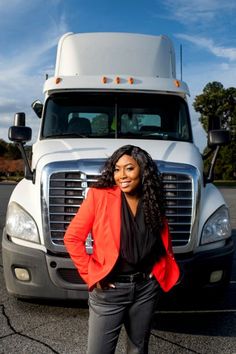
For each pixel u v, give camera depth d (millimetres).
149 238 2939
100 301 2979
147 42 7184
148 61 7020
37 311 5219
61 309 5285
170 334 4684
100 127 6277
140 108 6375
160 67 7059
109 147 5305
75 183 4707
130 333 3096
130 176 2920
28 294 4816
